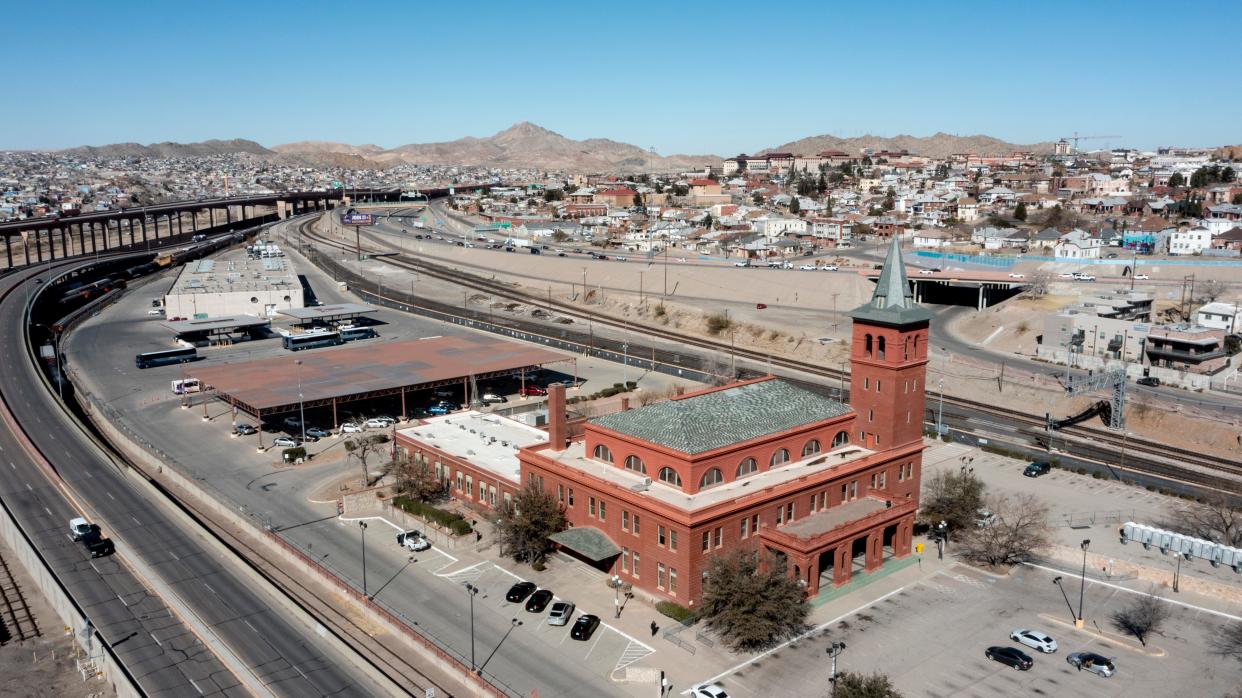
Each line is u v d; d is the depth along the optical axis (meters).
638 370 189.88
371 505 110.81
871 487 99.56
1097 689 70.81
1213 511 105.06
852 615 82.81
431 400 161.62
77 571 92.88
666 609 82.38
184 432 142.88
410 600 85.81
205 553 96.50
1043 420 154.25
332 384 149.62
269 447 134.88
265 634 78.88
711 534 83.31
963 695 69.88
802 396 102.88
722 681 72.00
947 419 154.00
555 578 90.69
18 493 115.12
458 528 99.44
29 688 74.25
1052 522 105.19
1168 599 86.25
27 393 162.00
